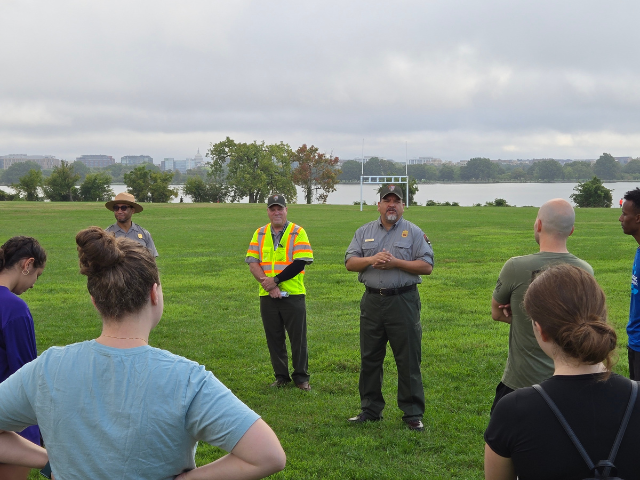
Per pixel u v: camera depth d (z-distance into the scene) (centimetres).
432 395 660
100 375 176
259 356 831
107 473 171
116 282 179
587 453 176
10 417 185
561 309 185
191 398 173
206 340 923
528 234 2759
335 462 491
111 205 735
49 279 1527
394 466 483
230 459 172
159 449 172
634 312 435
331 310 1151
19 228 3091
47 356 184
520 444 183
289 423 580
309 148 10325
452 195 11856
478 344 880
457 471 473
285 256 684
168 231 3028
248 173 9050
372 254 560
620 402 180
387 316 552
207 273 1647
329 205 6247
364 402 584
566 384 184
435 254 2033
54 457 178
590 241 2356
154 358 179
